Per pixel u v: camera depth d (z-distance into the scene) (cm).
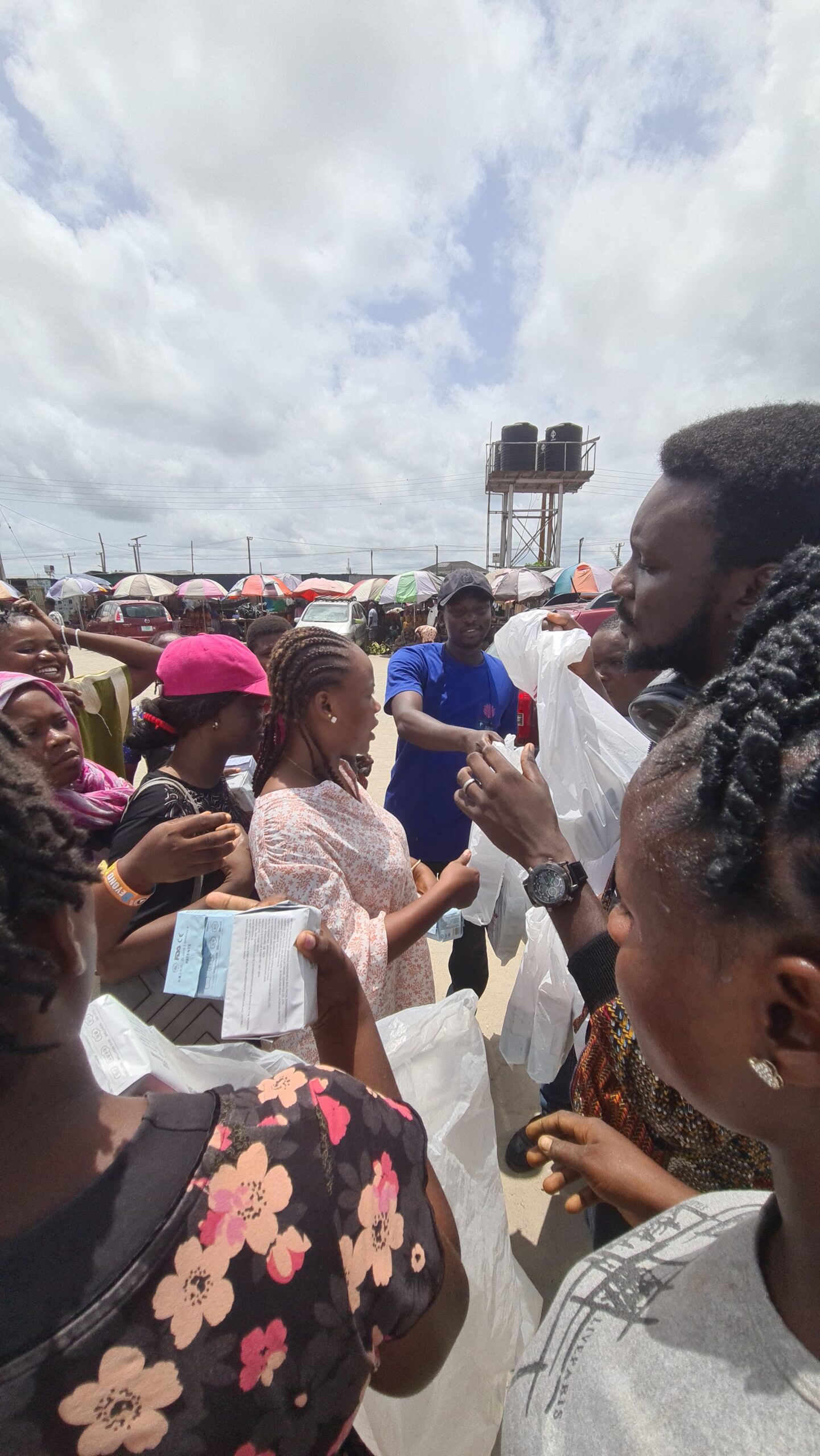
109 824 185
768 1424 40
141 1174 50
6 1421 43
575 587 1728
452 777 267
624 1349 50
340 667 155
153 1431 46
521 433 3631
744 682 45
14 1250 45
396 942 150
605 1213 149
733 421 101
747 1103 46
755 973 41
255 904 122
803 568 50
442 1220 80
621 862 52
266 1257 51
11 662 233
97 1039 89
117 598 2686
